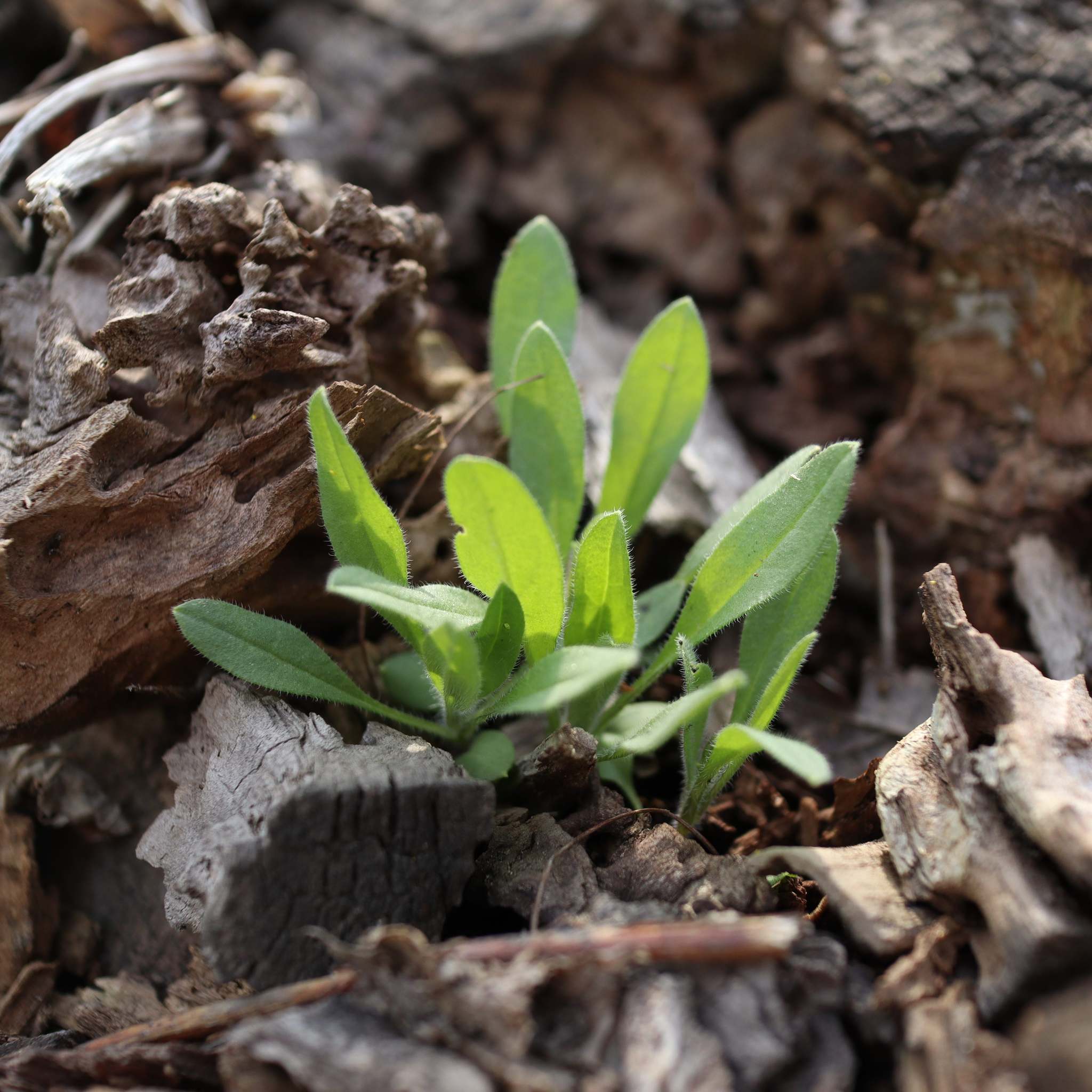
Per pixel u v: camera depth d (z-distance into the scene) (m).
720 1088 0.30
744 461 0.38
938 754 0.32
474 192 0.40
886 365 0.38
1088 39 0.35
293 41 0.40
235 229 0.33
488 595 0.32
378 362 0.35
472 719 0.33
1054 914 0.30
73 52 0.36
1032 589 0.35
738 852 0.34
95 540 0.33
